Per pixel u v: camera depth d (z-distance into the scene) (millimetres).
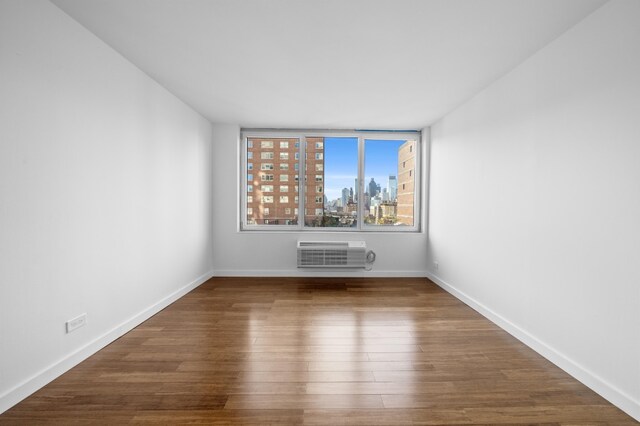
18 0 1945
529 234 2842
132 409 1910
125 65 3000
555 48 2551
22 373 1995
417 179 5566
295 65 3098
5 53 1872
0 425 1758
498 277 3320
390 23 2373
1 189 1858
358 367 2436
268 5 2174
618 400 1975
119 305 2955
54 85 2211
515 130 3053
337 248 5191
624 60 1968
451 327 3246
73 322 2396
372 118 4848
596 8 2150
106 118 2750
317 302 4039
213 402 1988
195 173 4621
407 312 3688
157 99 3568
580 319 2283
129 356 2576
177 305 3883
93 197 2602
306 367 2430
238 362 2500
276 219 5570
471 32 2479
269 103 4215
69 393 2061
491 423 1818
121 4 2182
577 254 2314
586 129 2246
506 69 3119
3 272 1873
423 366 2457
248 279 5188
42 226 2125
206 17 2326
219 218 5324
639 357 1867
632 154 1922
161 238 3705
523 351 2725
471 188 3914
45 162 2146
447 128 4625
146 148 3373
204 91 3816
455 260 4352
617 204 2014
